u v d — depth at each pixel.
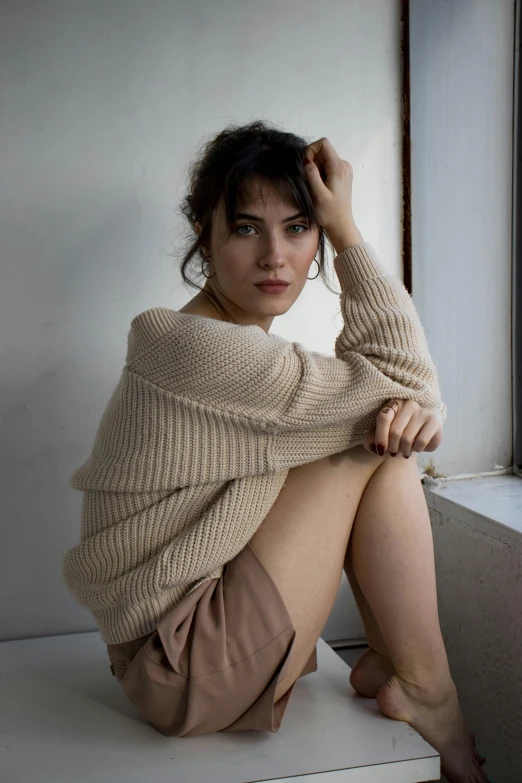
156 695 0.94
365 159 1.49
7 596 1.45
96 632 1.47
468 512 1.37
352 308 1.09
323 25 1.44
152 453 0.96
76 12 1.34
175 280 1.44
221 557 0.96
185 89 1.40
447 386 1.57
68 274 1.40
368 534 1.02
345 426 0.98
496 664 1.29
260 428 0.95
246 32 1.41
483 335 1.58
